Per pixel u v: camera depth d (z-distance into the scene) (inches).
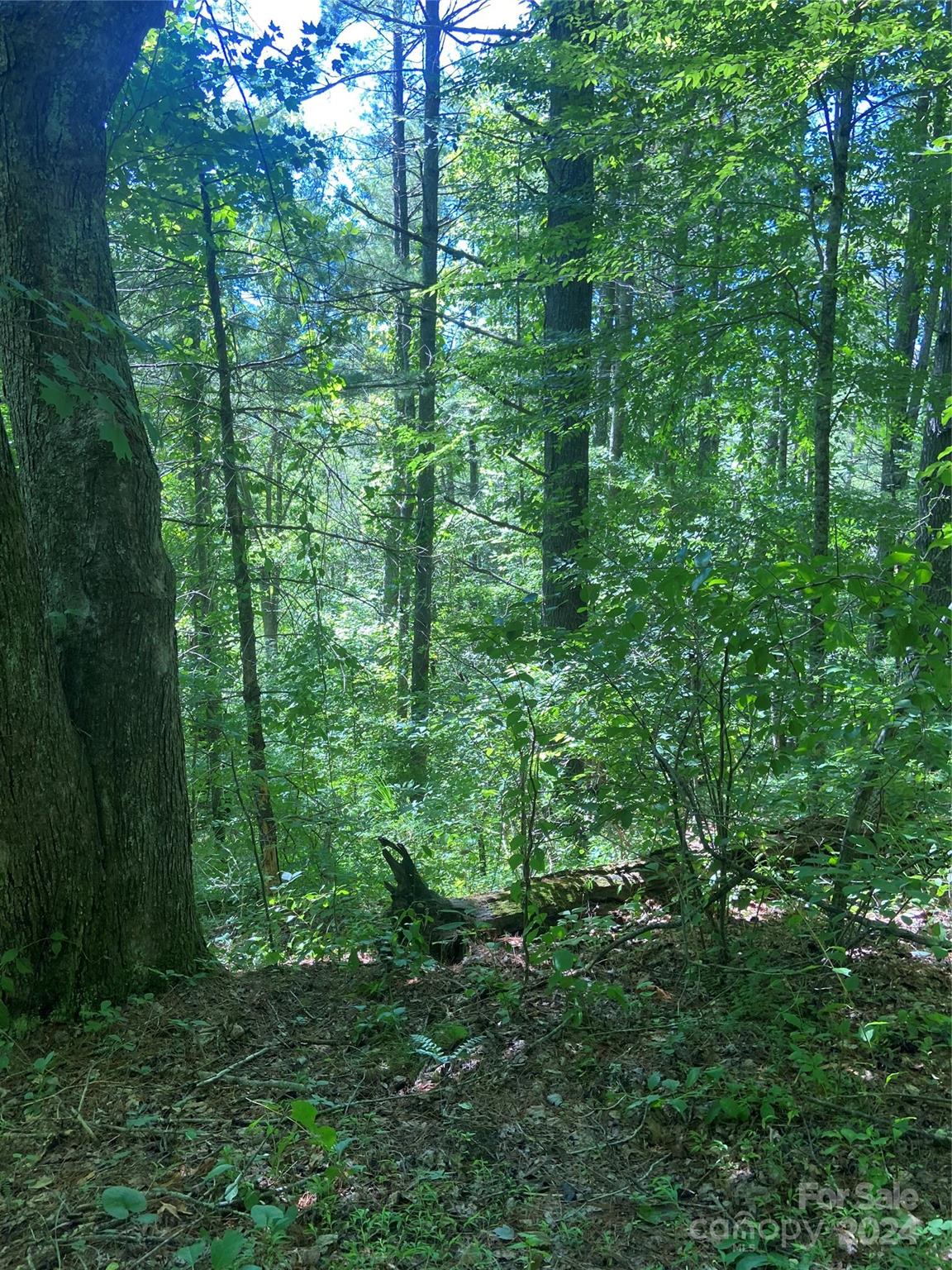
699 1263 96.0
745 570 145.0
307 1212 104.8
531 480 591.8
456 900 204.1
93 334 162.1
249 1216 104.7
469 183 582.9
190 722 262.8
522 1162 114.6
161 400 284.7
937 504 323.6
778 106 284.4
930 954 167.8
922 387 320.8
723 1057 135.2
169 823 171.6
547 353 375.6
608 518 385.4
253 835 242.5
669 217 332.8
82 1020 154.6
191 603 300.2
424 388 477.7
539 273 377.4
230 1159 114.5
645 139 324.5
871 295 364.8
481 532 626.2
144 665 168.7
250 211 262.1
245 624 287.7
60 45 156.3
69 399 124.4
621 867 215.2
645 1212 103.7
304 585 296.0
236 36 214.7
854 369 298.5
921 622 132.9
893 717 147.5
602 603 185.6
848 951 163.6
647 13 304.2
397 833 326.0
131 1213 91.6
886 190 297.4
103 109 165.9
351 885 245.1
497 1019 152.2
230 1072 139.4
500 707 279.1
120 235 248.8
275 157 233.9
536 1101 128.1
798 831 199.6
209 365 286.0
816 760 197.0
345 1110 127.2
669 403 340.2
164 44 217.9
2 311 163.0
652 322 321.1
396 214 693.9
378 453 507.8
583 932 189.0
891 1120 117.9
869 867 143.3
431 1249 97.4
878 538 373.7
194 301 293.3
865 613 139.6
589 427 392.8
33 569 148.9
